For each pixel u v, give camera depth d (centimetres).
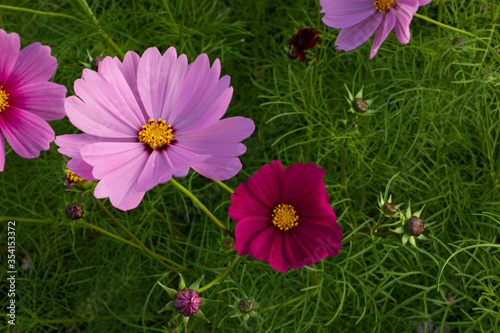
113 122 35
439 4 55
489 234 54
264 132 62
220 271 52
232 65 69
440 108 55
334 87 62
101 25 56
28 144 35
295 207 38
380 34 43
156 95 36
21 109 35
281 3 71
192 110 36
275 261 37
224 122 35
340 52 60
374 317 53
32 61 35
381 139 56
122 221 57
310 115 54
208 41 67
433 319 52
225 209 59
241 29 68
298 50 52
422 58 60
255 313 45
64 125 63
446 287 52
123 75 36
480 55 55
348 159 56
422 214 56
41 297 59
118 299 59
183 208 62
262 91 66
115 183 34
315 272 49
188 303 37
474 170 57
